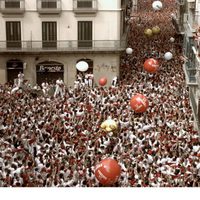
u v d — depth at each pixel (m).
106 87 39.53
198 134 25.88
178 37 56.66
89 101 32.41
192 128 26.94
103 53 42.16
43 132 24.88
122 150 22.73
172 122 27.08
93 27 42.16
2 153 21.55
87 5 41.41
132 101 24.33
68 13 41.72
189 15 39.94
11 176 18.88
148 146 23.25
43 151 22.55
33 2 41.25
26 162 20.66
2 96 33.69
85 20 41.94
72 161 20.73
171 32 62.84
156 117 27.70
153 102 31.25
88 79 40.12
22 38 42.06
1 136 24.45
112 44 42.09
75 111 28.94
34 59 42.22
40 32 42.03
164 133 25.19
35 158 21.11
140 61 46.91
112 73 42.62
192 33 35.69
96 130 25.75
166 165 20.70
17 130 25.17
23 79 41.44
